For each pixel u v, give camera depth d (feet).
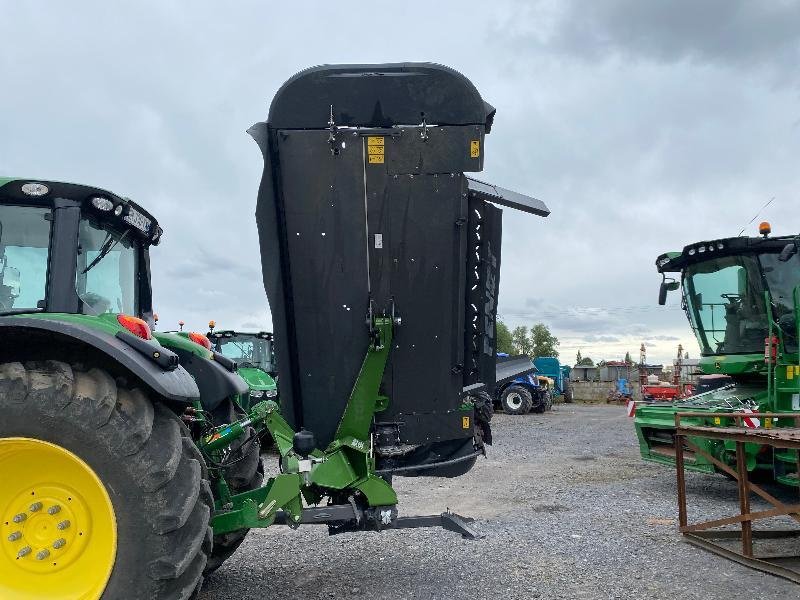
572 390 100.83
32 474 10.35
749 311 27.43
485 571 15.24
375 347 13.24
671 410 26.20
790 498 23.89
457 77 12.89
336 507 12.66
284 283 13.33
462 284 13.82
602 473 30.32
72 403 9.96
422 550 17.06
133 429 10.00
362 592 13.84
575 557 16.37
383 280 13.29
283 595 13.70
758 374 27.58
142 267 15.03
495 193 14.51
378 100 12.91
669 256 30.50
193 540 10.10
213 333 42.39
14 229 11.63
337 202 13.10
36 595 10.02
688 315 30.19
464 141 12.98
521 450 38.93
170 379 10.50
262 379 37.83
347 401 13.50
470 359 14.40
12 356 10.83
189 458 10.57
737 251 27.35
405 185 13.08
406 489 26.21
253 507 12.30
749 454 23.16
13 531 10.25
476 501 23.82
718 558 16.25
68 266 11.64
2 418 9.93
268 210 13.04
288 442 13.14
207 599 13.47
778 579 14.61
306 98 12.91
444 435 13.89
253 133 12.83
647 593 13.73
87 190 12.02
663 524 19.98
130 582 9.71
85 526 10.21
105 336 10.34
